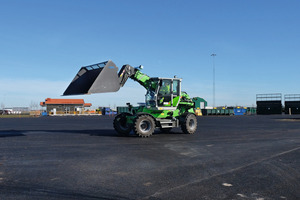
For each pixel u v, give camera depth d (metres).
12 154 8.07
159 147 9.49
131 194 4.37
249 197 4.25
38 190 4.57
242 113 60.81
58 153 8.23
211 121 29.11
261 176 5.51
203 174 5.66
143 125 12.92
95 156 7.72
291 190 4.61
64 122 28.55
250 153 8.26
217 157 7.59
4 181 5.12
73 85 12.57
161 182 5.06
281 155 7.91
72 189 4.63
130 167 6.30
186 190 4.58
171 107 14.12
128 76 13.40
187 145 9.99
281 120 30.00
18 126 21.61
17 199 4.14
